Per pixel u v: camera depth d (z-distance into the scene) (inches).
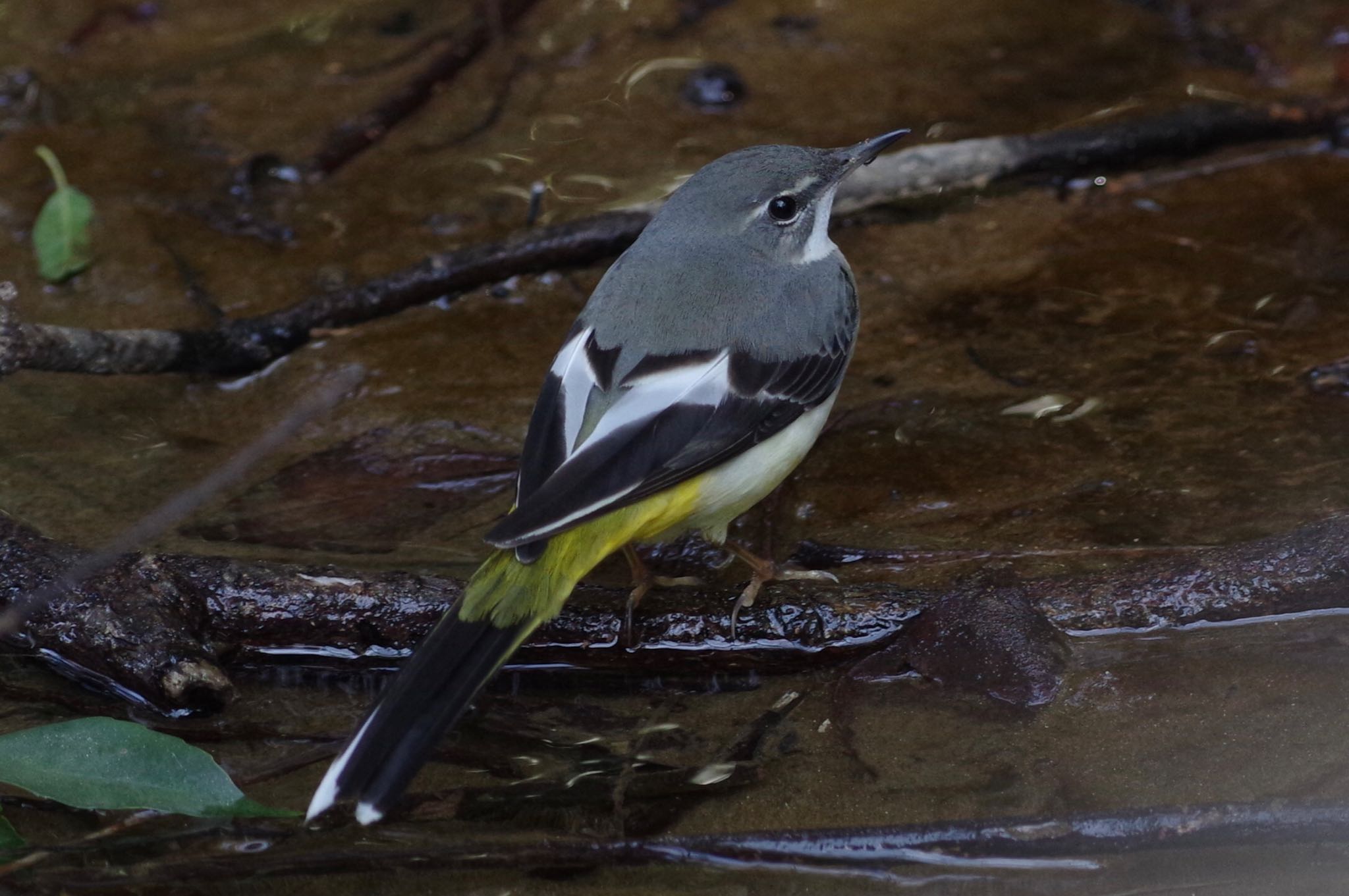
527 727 331.0
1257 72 613.6
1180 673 329.7
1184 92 600.1
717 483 349.7
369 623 351.9
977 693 329.4
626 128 598.2
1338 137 564.1
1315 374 437.4
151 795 287.9
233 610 350.6
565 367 354.9
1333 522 346.0
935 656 338.0
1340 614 343.6
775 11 687.1
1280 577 340.8
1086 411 431.5
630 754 318.7
